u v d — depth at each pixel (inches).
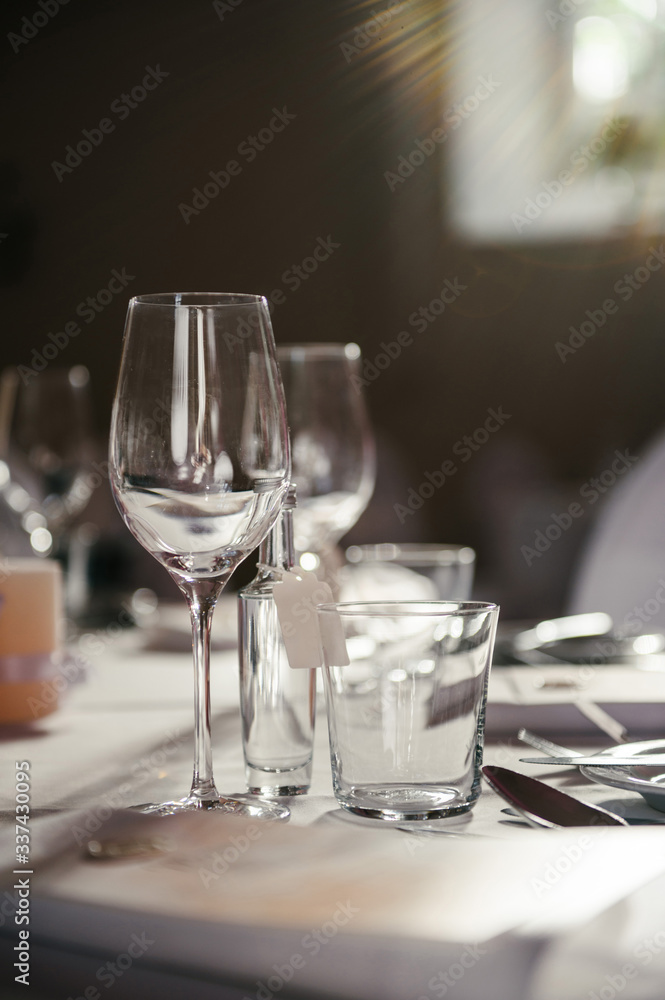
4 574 28.5
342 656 18.3
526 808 17.4
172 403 18.7
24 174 186.7
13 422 54.9
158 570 77.1
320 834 13.3
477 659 18.3
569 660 35.4
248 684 20.9
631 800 19.5
